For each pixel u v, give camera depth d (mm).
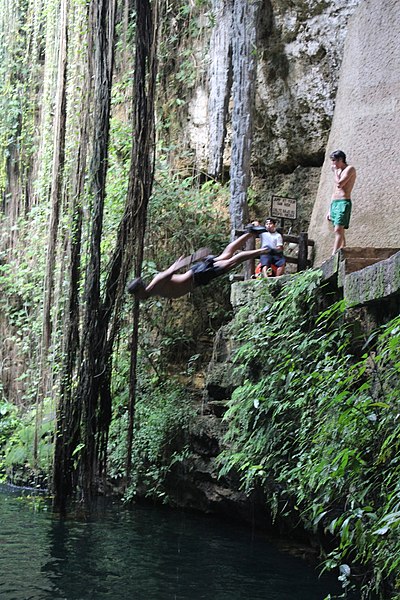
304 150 13680
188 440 12164
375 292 7133
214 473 11438
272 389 9422
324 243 11508
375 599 7586
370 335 7309
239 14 13406
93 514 11852
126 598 7660
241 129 13312
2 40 18875
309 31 13320
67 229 12789
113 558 9211
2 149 18922
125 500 12609
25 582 8109
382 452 6367
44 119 16531
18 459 14922
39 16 17594
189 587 8102
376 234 10797
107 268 11820
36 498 13141
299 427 9016
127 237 11734
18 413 17484
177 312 14375
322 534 9102
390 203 10742
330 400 7418
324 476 7156
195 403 13039
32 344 17344
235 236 12641
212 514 11859
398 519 5199
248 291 10602
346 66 12070
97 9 12148
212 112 14141
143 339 14117
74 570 8641
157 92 15617
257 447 9406
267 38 13852
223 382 11250
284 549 9898
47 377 15008
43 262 16219
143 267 14047
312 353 8430
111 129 15109
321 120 13359
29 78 18156
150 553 9516
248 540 10391
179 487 12375
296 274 9680
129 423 11523
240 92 13336
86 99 12273
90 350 11617
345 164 10070
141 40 11828
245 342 10500
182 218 14312
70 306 11961
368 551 6391
